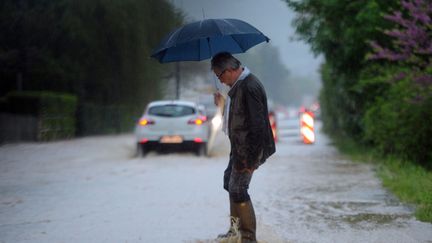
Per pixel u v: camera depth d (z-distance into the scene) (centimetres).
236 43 1719
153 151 4959
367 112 3866
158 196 2562
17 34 6950
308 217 2080
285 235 1797
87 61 7462
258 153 1507
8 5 6838
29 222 2017
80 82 7644
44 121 6259
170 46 1568
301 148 5281
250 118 1500
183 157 4438
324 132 8269
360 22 3941
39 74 7150
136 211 2208
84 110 7481
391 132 3534
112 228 1914
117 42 7419
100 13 7238
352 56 4300
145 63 7781
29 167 3788
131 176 3297
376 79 3738
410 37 2944
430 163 3369
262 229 1881
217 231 1861
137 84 8062
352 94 4550
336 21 4197
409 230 1839
